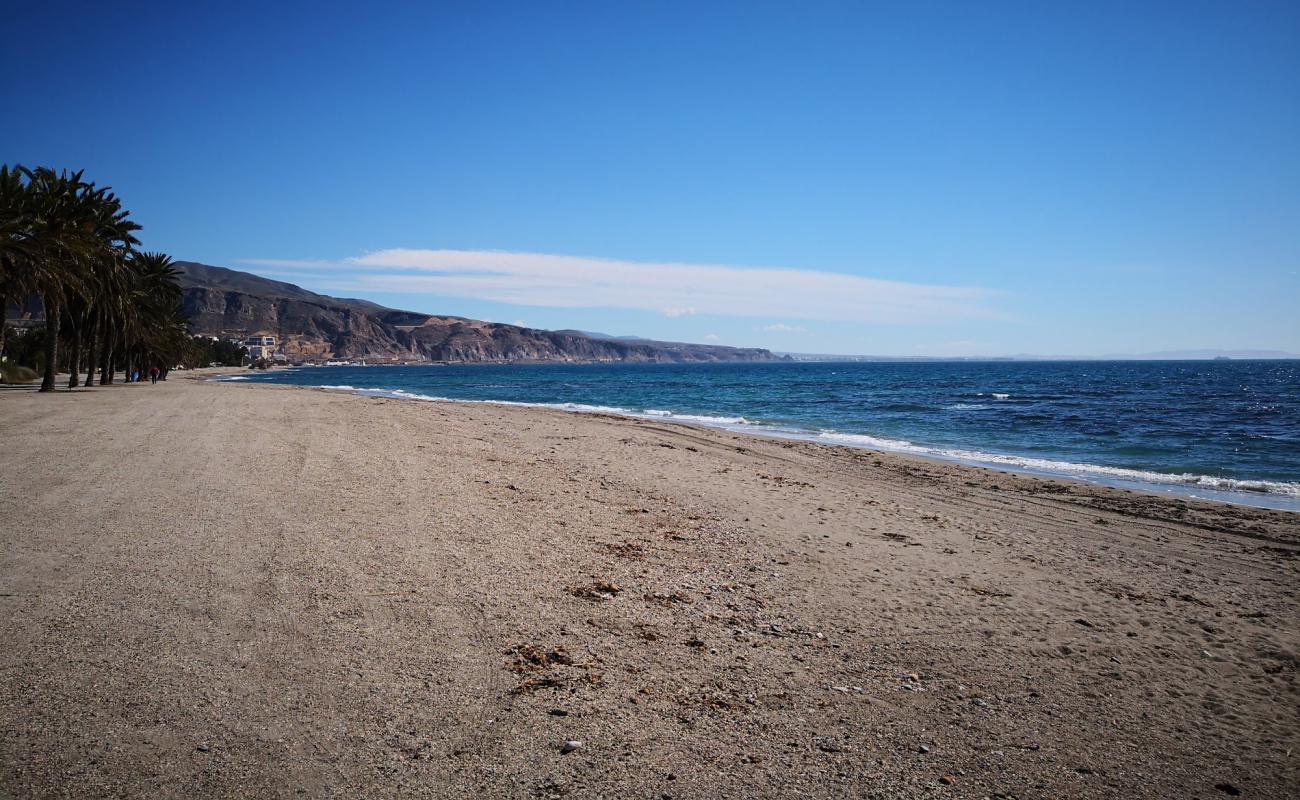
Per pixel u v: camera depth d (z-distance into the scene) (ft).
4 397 95.96
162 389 135.85
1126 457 68.69
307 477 34.22
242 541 22.17
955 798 11.48
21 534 21.62
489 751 11.62
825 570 24.59
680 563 24.07
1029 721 14.56
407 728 12.10
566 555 23.77
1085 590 24.39
